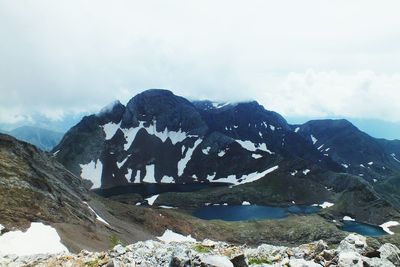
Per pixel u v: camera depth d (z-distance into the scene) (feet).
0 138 479.82
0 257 108.27
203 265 69.10
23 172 436.76
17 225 316.19
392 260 76.23
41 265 97.14
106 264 87.15
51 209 385.70
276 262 80.28
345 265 71.46
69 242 304.71
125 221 552.00
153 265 81.87
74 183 538.47
